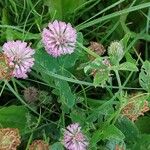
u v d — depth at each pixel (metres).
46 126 0.16
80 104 0.17
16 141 0.14
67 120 0.16
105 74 0.13
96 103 0.16
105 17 0.17
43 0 0.18
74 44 0.14
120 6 0.19
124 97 0.14
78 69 0.15
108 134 0.14
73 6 0.17
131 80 0.18
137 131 0.15
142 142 0.15
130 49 0.18
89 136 0.15
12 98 0.17
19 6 0.18
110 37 0.18
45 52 0.15
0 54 0.14
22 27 0.18
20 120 0.15
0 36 0.17
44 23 0.18
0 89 0.17
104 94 0.17
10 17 0.18
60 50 0.14
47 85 0.16
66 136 0.14
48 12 0.17
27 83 0.17
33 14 0.18
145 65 0.14
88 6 0.19
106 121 0.14
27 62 0.14
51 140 0.16
